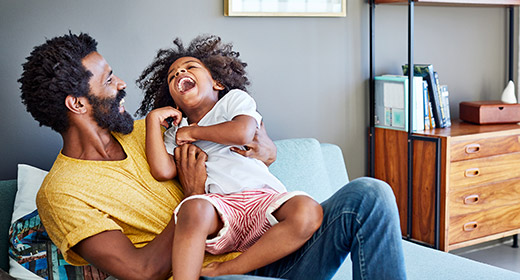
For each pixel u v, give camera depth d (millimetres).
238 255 1569
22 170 1762
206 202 1427
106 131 1602
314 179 2113
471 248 3086
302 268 1523
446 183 2545
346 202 1436
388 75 2871
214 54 1880
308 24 2633
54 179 1495
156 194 1594
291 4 2539
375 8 2820
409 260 1940
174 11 2287
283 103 2607
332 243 1465
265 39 2521
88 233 1407
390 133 2785
